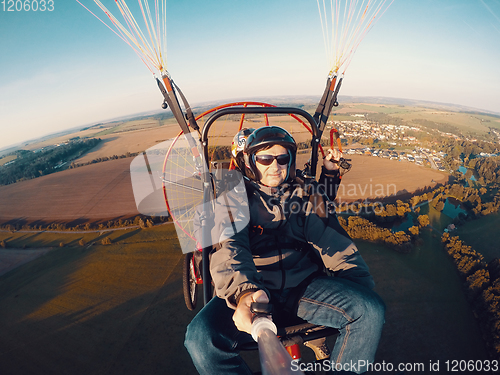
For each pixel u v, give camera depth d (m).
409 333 38.34
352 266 2.33
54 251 69.69
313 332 2.12
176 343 39.66
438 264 50.09
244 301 1.71
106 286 53.47
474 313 39.81
